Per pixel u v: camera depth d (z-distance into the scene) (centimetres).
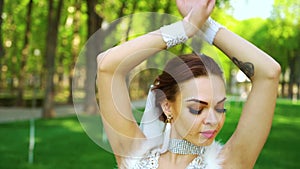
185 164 194
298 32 3372
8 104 2770
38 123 1858
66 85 3941
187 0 188
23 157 1088
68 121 1948
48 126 1766
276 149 1301
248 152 192
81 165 1002
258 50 190
